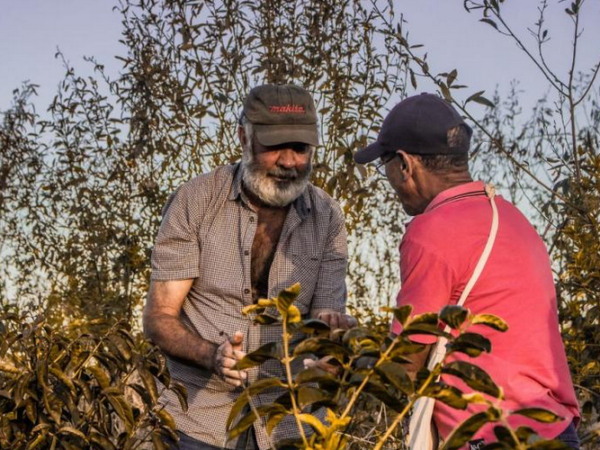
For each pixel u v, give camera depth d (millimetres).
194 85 5914
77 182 6578
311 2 5844
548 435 2484
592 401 4504
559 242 5133
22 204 7172
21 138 7434
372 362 2426
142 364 2957
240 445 3232
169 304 3275
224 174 3354
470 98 4137
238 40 5957
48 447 2871
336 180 5367
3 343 2961
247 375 3207
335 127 5648
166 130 6242
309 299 3338
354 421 4098
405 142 2805
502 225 2645
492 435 2484
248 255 3271
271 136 3125
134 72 6195
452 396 1870
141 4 6191
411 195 2848
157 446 2969
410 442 2551
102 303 6340
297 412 1924
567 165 4719
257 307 1936
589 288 4652
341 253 3402
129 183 6598
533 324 2578
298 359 3260
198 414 3248
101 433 2920
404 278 2623
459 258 2568
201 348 3080
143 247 6430
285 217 3328
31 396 2820
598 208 4527
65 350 2912
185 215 3303
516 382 2520
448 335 1916
